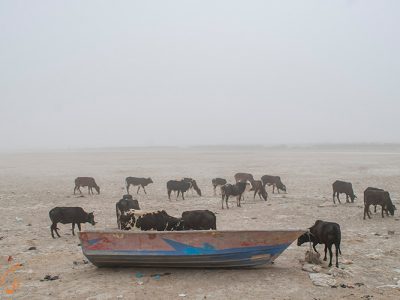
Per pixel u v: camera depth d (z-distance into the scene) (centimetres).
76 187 2991
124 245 1179
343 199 2575
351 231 1683
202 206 2389
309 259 1232
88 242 1199
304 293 996
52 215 1639
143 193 3056
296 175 4106
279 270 1177
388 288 1025
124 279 1127
